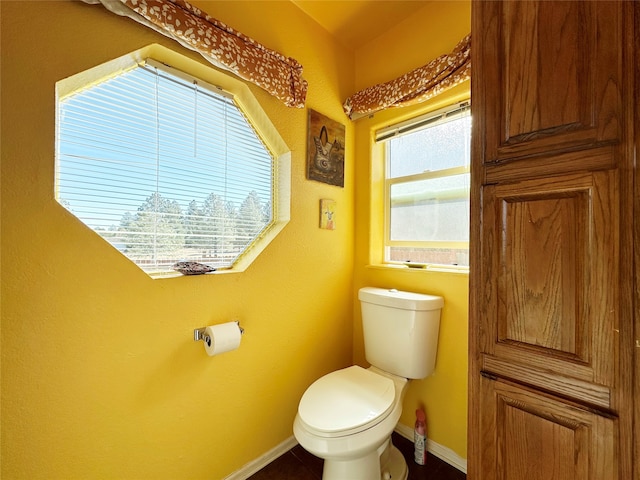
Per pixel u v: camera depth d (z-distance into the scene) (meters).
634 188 0.56
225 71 1.23
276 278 1.44
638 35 0.55
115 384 0.99
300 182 1.54
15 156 0.81
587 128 0.61
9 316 0.81
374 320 1.50
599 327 0.60
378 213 1.82
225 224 1.36
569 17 0.64
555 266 0.66
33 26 0.83
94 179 1.01
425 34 1.52
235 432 1.30
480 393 0.79
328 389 1.26
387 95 1.57
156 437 1.08
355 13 1.56
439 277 1.45
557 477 0.66
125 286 1.00
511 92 0.73
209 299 1.21
